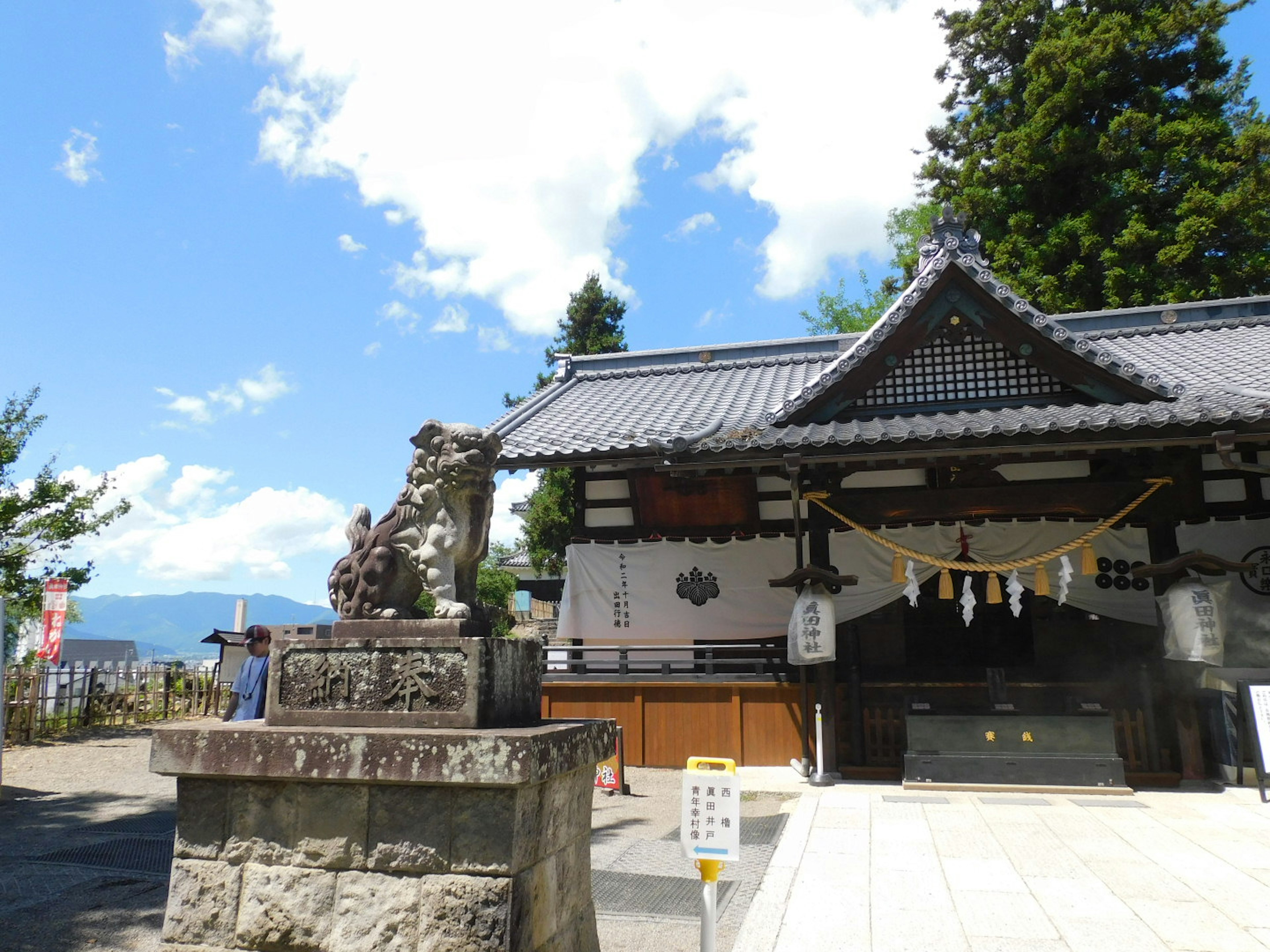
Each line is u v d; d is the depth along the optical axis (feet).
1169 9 77.36
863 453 33.65
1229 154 72.08
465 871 11.76
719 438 34.94
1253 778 33.32
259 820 12.80
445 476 14.42
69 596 56.29
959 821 27.25
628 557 42.68
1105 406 34.78
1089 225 74.02
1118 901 19.20
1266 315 52.54
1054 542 37.24
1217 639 31.76
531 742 11.72
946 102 89.61
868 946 16.80
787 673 39.11
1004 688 34.27
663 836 26.86
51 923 18.99
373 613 14.57
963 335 37.22
